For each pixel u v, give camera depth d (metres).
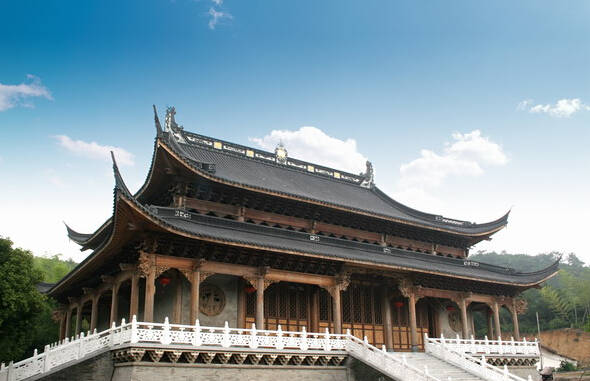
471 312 57.09
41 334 69.75
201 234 32.88
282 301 42.31
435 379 31.28
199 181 39.72
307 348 35.28
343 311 45.72
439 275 46.22
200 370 30.62
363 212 46.62
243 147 53.19
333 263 41.16
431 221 55.03
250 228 39.66
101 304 49.50
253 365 32.66
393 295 48.75
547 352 110.50
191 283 34.97
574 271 175.50
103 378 30.47
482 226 57.06
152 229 32.31
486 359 46.34
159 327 37.66
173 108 49.56
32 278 46.72
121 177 30.44
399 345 48.66
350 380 36.44
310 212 45.81
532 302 130.75
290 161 56.69
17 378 28.30
